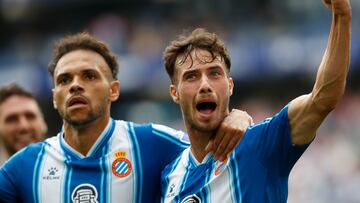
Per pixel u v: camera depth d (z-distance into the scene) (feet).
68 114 47.21
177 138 49.39
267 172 43.04
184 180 45.73
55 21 222.07
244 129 44.32
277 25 175.42
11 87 62.59
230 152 44.32
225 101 45.06
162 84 173.99
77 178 47.93
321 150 136.46
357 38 162.81
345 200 121.80
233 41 173.78
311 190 125.08
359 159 132.77
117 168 48.16
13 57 209.97
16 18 226.99
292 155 42.63
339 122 148.05
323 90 40.52
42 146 49.65
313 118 41.19
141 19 200.64
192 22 188.44
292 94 169.17
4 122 62.08
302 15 175.73
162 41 183.93
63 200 47.67
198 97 44.39
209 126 44.65
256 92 172.14
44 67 196.65
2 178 49.06
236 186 43.45
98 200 47.60
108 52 48.78
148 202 48.32
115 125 49.55
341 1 39.47
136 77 178.19
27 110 62.18
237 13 187.21
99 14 216.33
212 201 43.98
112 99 49.39
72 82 47.19
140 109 176.86
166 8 201.16
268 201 42.68
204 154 45.57
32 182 48.42
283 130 42.50
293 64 165.89
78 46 48.24
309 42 165.89
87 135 48.34
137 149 48.83
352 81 163.12
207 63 44.73
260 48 169.48
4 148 63.26
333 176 126.62
